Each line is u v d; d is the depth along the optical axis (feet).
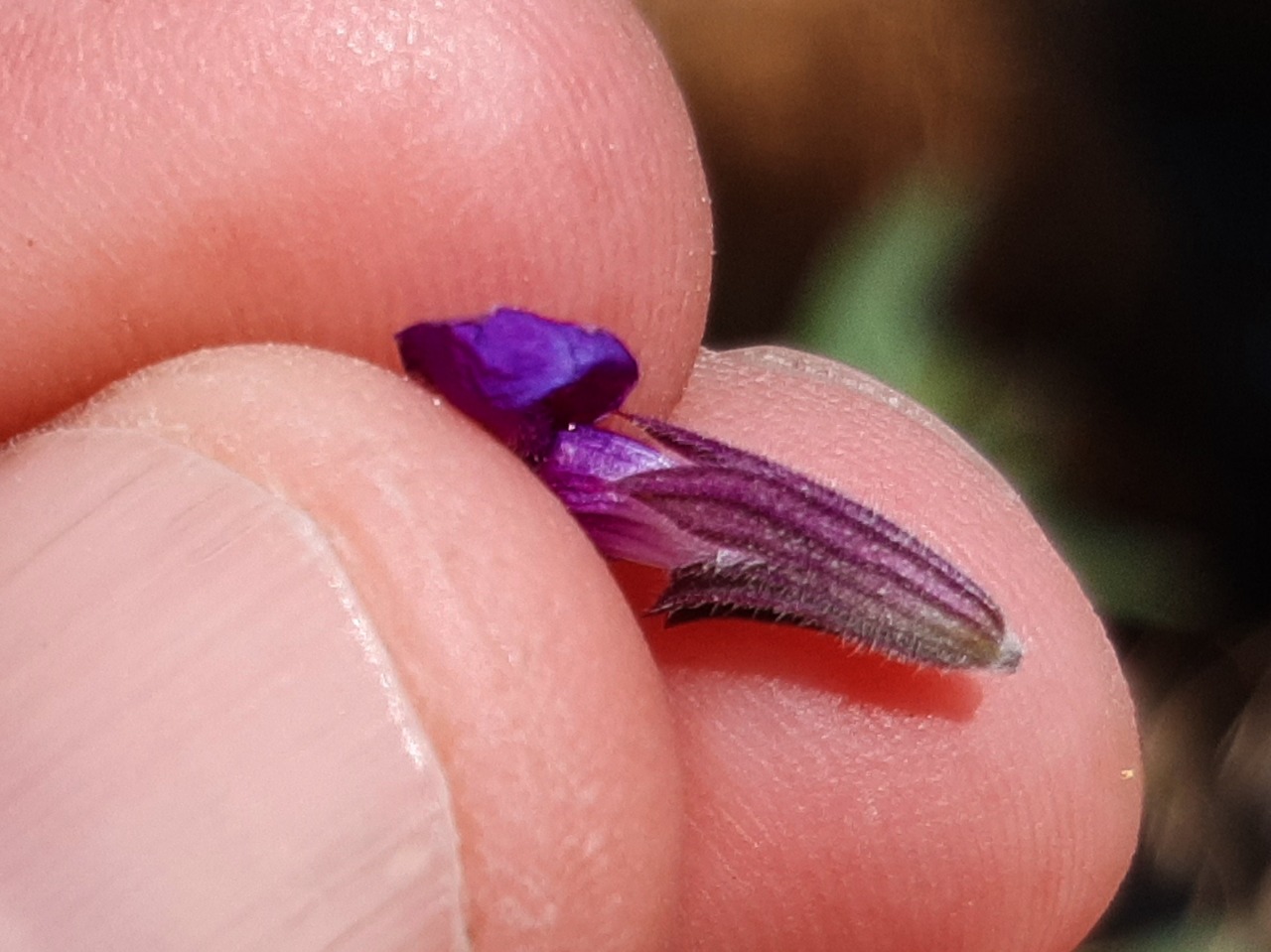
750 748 0.24
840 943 0.25
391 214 0.22
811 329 0.34
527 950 0.20
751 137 0.36
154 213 0.22
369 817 0.20
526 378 0.22
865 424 0.26
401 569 0.20
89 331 0.22
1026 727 0.24
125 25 0.22
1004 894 0.24
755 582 0.22
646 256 0.23
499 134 0.22
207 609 0.20
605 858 0.20
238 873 0.20
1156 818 0.32
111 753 0.20
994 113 0.36
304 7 0.22
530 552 0.21
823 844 0.24
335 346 0.23
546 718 0.20
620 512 0.22
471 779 0.20
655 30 0.35
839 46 0.36
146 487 0.21
